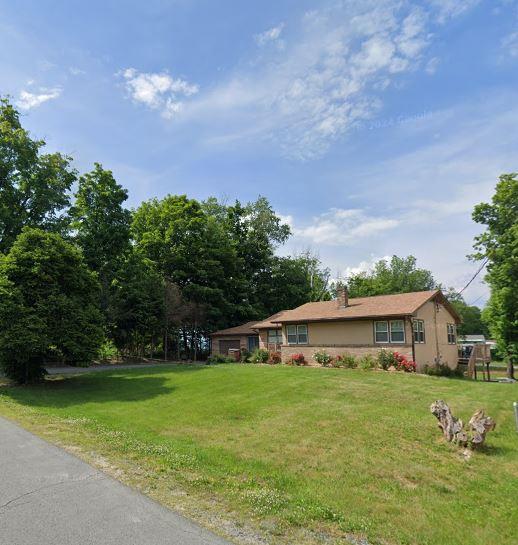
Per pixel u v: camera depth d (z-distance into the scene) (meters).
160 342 41.91
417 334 24.25
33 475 6.36
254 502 5.62
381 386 16.08
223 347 40.00
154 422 11.40
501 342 29.41
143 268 37.38
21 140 27.27
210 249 44.47
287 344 28.42
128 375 21.69
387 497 6.54
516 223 27.44
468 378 24.42
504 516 6.07
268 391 15.23
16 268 17.55
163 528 4.68
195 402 13.99
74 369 26.72
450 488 7.02
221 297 43.50
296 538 4.71
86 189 34.12
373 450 8.73
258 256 52.34
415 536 5.30
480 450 8.91
